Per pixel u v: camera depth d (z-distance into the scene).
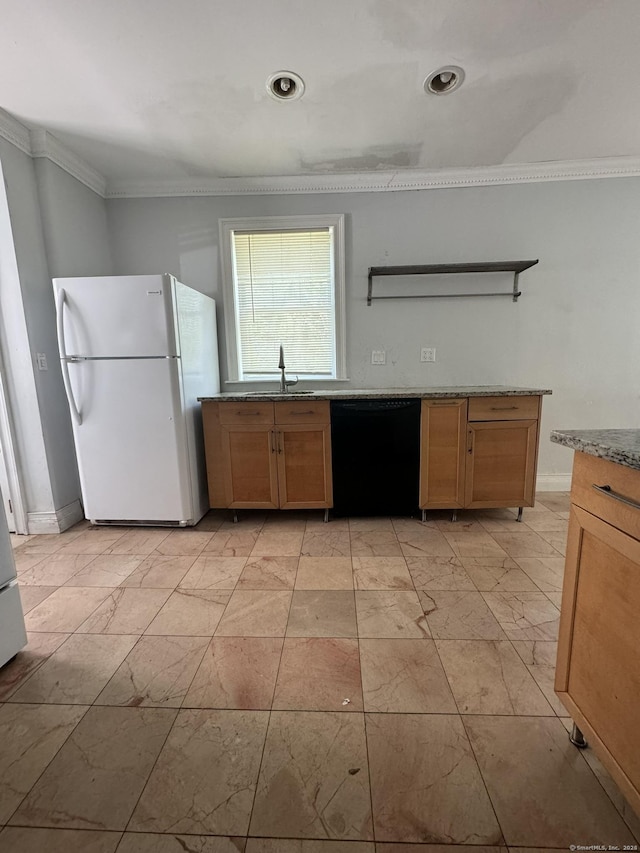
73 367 2.26
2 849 0.80
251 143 2.32
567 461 2.97
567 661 0.99
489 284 2.82
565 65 1.76
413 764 0.96
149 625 1.51
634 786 0.77
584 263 2.76
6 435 2.31
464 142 2.34
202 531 2.41
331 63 1.72
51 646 1.40
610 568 0.83
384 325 2.89
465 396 2.31
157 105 1.99
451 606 1.60
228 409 2.41
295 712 1.11
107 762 0.97
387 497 2.45
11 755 1.00
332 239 2.82
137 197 2.82
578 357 2.85
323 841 0.80
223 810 0.86
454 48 1.66
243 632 1.46
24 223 2.21
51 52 1.63
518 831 0.82
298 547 2.16
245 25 1.53
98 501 2.40
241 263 2.90
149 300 2.19
